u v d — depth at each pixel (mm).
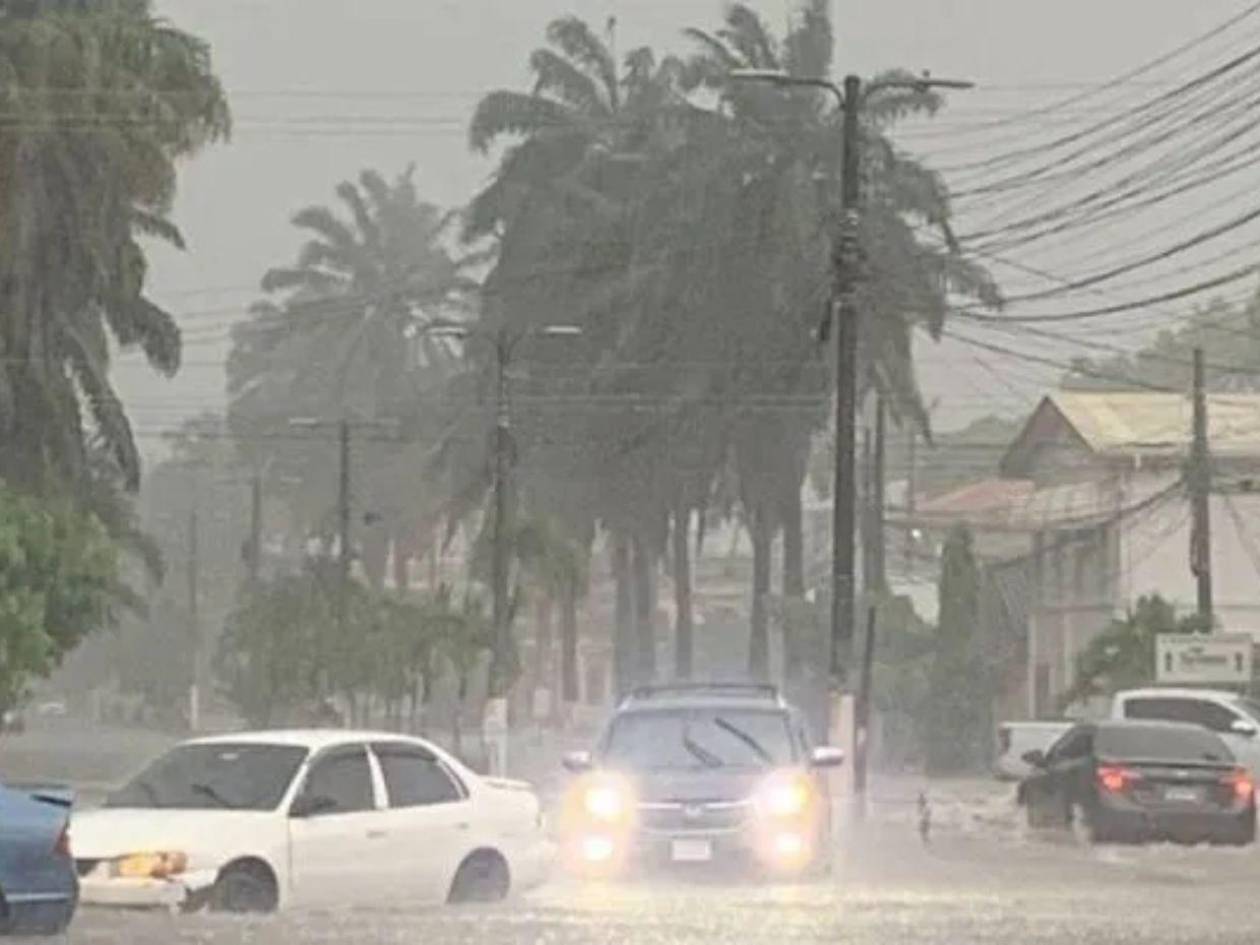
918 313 151625
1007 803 101625
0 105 122125
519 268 169875
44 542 89562
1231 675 119188
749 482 161875
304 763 46938
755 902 49938
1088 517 168000
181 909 44031
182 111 127000
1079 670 142875
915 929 44281
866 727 103312
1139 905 50125
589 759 59000
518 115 174625
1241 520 163500
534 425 165875
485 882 49406
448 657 147500
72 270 128625
